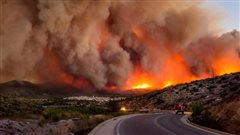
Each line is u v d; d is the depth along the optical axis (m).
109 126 28.84
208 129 26.98
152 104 111.94
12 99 83.62
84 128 25.28
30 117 27.33
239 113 25.28
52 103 117.75
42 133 14.42
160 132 23.59
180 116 53.97
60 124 21.31
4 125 14.52
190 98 102.06
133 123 33.91
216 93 97.12
